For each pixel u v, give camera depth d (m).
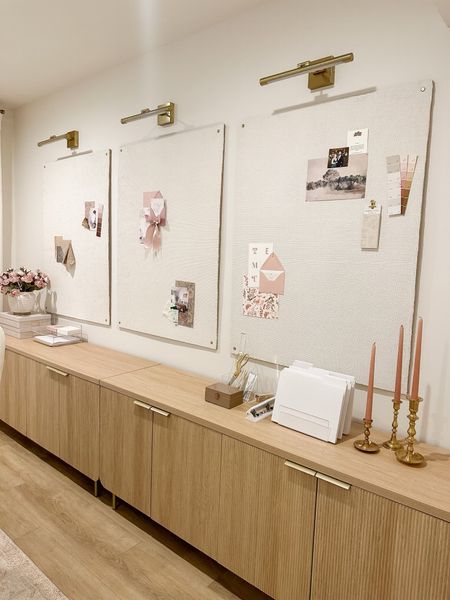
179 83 2.30
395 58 1.58
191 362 2.35
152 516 1.95
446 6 1.31
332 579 1.37
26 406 2.70
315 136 1.77
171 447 1.83
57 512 2.17
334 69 1.72
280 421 1.66
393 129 1.57
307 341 1.85
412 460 1.37
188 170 2.25
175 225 2.34
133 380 2.17
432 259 1.54
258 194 1.96
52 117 3.17
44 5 2.01
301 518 1.43
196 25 2.15
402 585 1.22
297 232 1.85
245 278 2.04
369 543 1.28
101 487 2.39
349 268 1.71
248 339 2.05
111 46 2.41
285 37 1.87
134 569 1.81
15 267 3.68
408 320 1.58
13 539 1.96
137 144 2.52
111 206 2.75
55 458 2.73
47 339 2.93
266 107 1.94
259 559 1.55
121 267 2.69
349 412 1.58
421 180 1.52
